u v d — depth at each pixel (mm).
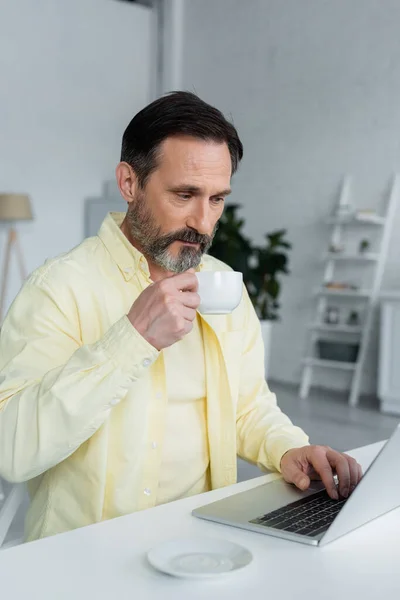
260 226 6934
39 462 1077
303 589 796
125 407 1268
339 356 6180
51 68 6945
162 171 1248
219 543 879
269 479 1280
